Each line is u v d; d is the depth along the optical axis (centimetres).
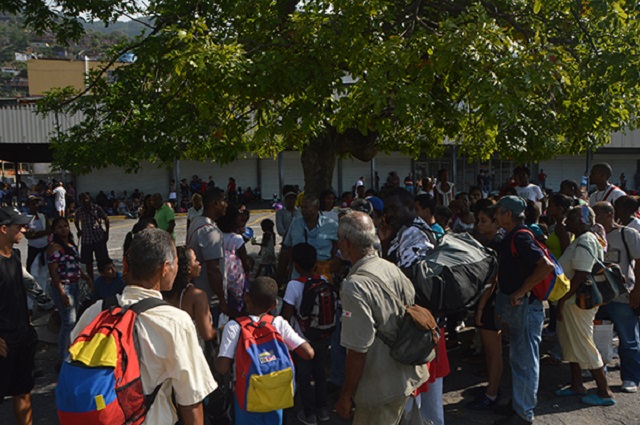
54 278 584
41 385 569
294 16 691
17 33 17862
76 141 792
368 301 308
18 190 2875
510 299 446
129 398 220
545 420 473
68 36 877
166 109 783
